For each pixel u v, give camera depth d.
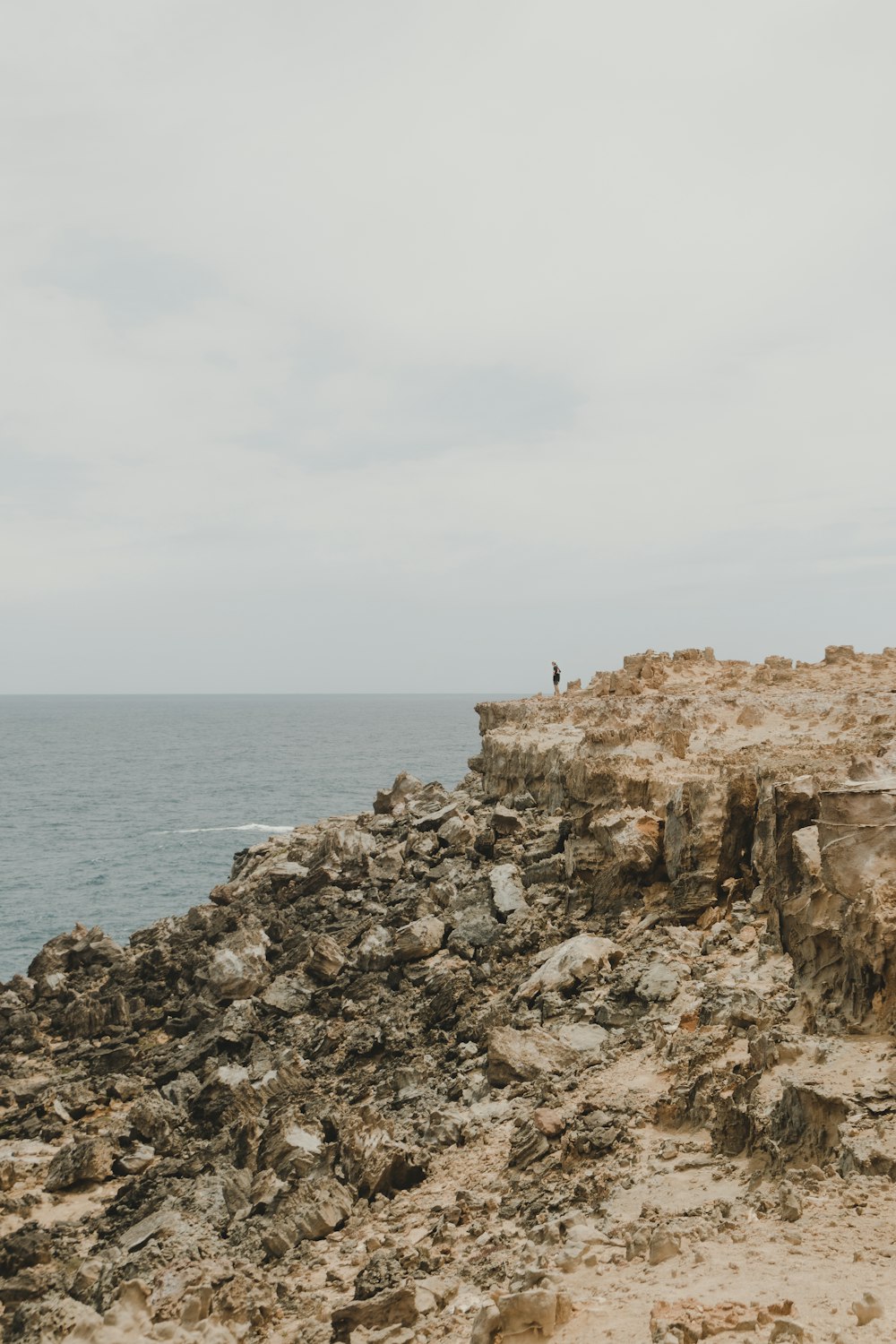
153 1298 19.47
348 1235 23.36
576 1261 16.47
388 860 53.28
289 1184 26.62
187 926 56.09
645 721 50.09
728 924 33.34
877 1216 15.18
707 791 36.19
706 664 74.19
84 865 127.19
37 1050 44.88
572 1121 24.23
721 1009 26.77
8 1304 23.73
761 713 50.97
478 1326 14.38
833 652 68.75
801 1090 18.83
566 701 67.44
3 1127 36.53
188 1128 33.75
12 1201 29.95
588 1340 13.37
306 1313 19.27
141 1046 43.00
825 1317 12.42
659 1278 15.04
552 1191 21.61
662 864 38.12
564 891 42.06
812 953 25.09
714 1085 22.39
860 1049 20.67
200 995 44.94
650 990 30.67
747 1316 12.64
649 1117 23.16
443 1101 30.28
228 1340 17.44
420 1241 21.42
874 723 45.69
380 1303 17.22
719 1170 19.45
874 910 22.11
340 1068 35.72
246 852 68.50
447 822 54.41
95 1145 31.91
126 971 50.50
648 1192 19.47
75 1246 26.62
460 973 37.97
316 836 68.44
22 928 93.50
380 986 40.75
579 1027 30.61
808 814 29.45
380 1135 26.28
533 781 54.00
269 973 44.75
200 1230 25.47
